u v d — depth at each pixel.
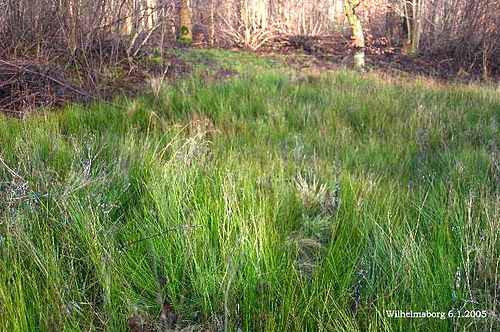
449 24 15.05
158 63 9.09
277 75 8.59
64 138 4.27
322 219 3.16
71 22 6.71
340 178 3.62
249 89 7.09
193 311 2.24
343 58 13.98
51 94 6.00
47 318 1.90
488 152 4.46
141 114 5.35
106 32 7.75
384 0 16.05
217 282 2.25
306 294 2.19
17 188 2.68
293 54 14.05
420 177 3.85
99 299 2.17
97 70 6.76
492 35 13.81
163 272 2.40
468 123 5.79
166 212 2.71
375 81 8.71
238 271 2.27
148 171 3.41
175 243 2.46
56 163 3.45
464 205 3.01
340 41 15.99
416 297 2.12
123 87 6.91
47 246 2.25
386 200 3.23
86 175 3.06
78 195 2.86
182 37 14.77
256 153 4.35
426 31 16.31
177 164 3.30
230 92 6.64
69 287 2.10
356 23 12.33
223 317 2.11
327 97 6.78
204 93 6.39
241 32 16.16
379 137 5.27
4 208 2.64
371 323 1.95
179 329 2.11
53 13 6.83
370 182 3.43
